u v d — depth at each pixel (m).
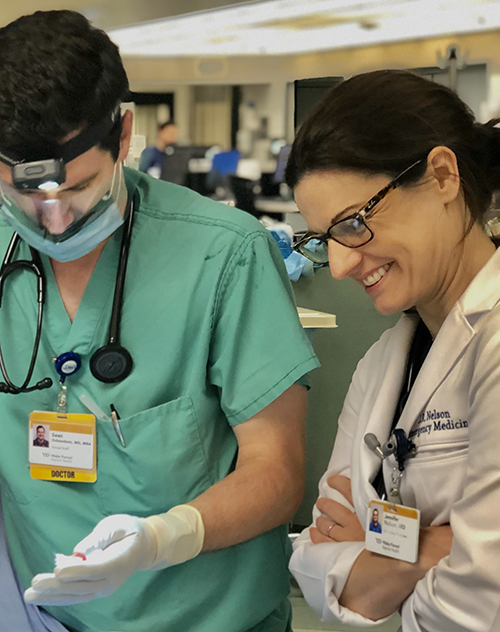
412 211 0.99
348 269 1.00
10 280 1.23
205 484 1.19
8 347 1.22
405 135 0.97
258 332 1.19
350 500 1.22
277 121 3.59
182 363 1.18
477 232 1.05
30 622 1.24
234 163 4.09
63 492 1.19
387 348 1.23
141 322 1.18
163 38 2.30
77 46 1.00
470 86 2.65
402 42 2.79
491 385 0.93
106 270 1.20
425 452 1.06
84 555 1.01
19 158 1.00
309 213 1.03
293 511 1.20
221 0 1.74
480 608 0.90
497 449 0.90
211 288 1.18
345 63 3.02
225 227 1.20
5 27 1.03
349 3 1.86
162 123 4.23
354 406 1.27
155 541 1.04
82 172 1.04
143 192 1.25
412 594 1.01
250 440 1.19
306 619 1.92
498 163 1.05
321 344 2.48
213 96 4.06
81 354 1.18
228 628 1.19
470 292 1.03
